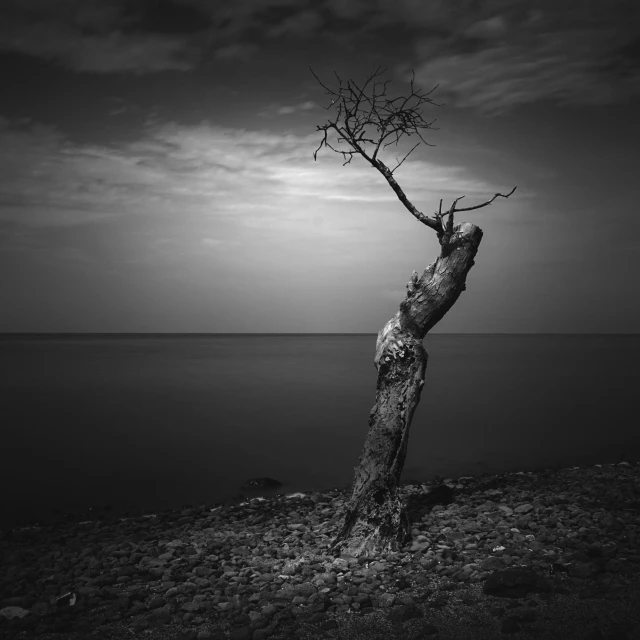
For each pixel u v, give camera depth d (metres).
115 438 22.28
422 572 6.54
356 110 8.13
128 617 5.96
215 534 9.34
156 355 94.75
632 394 34.72
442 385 40.19
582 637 4.82
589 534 7.30
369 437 7.82
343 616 5.58
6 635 5.64
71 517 12.67
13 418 26.92
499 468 16.91
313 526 9.42
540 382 42.34
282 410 29.55
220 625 5.60
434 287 7.92
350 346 164.00
